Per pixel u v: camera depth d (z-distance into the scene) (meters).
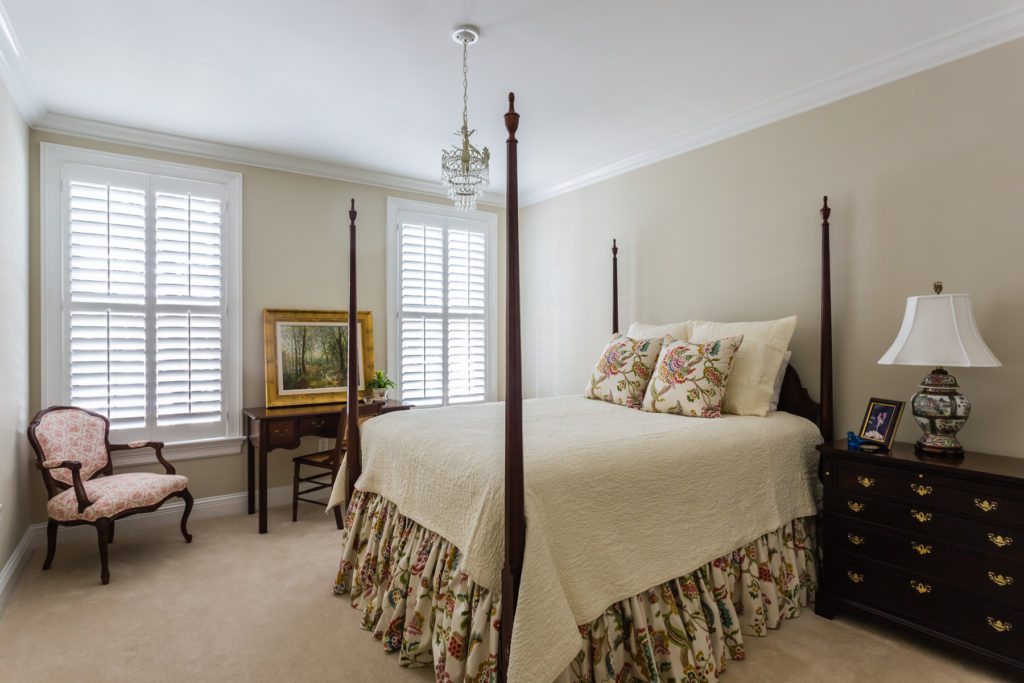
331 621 2.25
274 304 3.82
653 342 3.00
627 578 1.73
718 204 3.35
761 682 1.83
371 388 3.90
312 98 2.90
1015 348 2.21
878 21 2.22
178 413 3.45
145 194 3.36
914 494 2.04
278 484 3.85
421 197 4.51
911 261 2.50
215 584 2.58
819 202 2.85
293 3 2.05
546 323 4.73
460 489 1.82
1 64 2.37
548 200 4.70
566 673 1.56
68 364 3.12
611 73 2.65
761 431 2.35
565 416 2.59
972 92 2.31
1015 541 1.79
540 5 2.09
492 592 1.62
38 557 2.89
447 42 2.35
